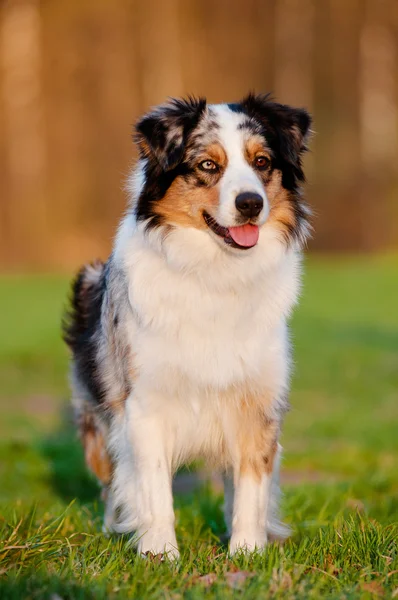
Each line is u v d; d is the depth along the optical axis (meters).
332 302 24.86
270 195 6.48
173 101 6.70
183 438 6.45
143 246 6.43
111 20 39.22
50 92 39.16
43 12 39.03
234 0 40.97
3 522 6.75
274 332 6.39
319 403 14.00
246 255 6.28
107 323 6.79
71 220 38.31
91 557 5.76
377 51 41.88
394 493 8.79
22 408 13.98
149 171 6.49
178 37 40.16
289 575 5.23
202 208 6.28
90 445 7.62
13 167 38.91
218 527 7.33
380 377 15.84
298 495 8.06
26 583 5.08
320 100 41.97
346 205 40.75
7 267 36.84
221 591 5.00
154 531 6.18
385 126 41.81
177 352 6.21
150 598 4.96
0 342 19.55
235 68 41.16
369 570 5.42
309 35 41.81
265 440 6.40
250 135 6.43
